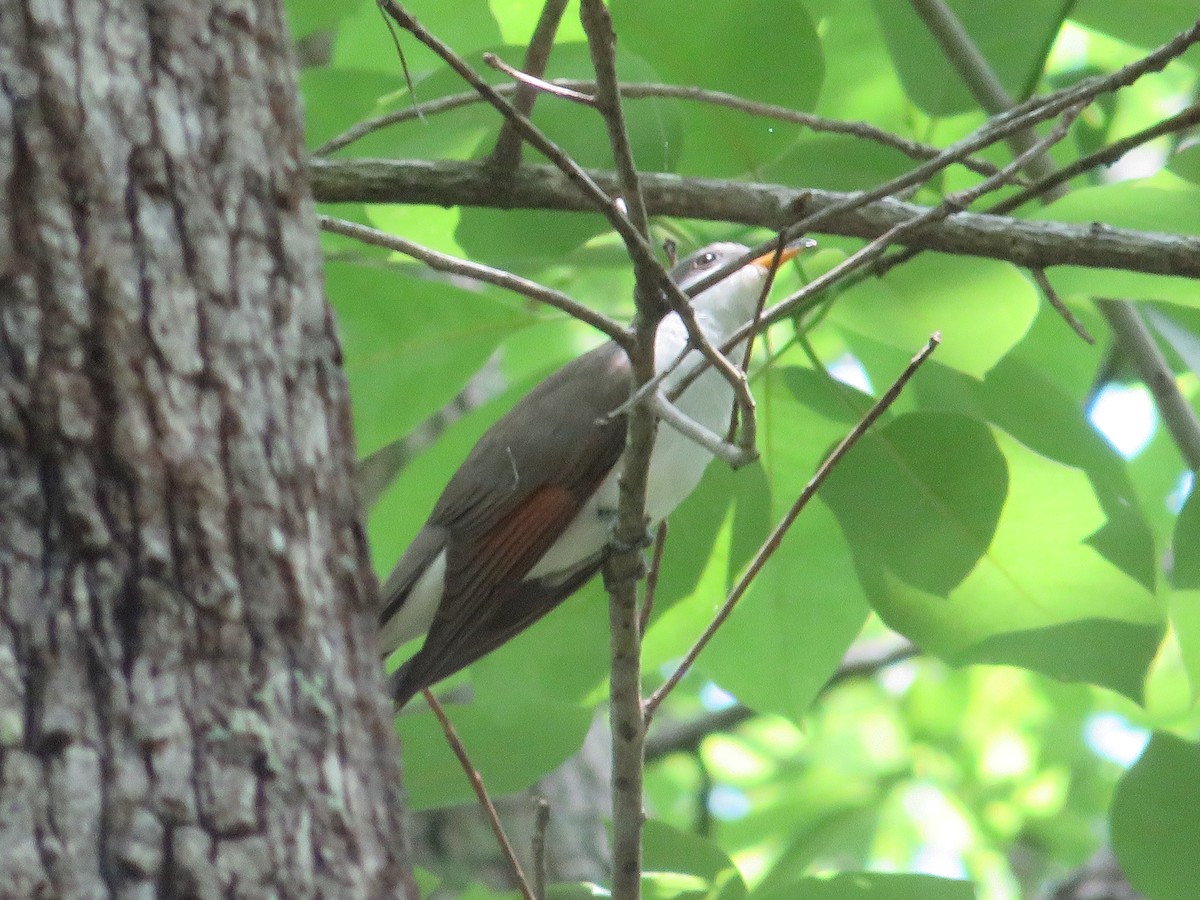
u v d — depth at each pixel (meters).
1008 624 9.38
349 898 4.16
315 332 4.68
